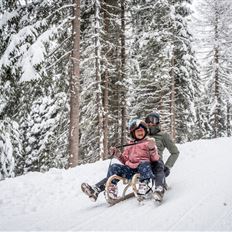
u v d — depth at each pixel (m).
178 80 20.81
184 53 20.19
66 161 17.66
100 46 14.27
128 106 18.31
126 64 17.47
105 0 15.77
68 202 5.61
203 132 33.22
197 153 9.10
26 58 10.29
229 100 28.27
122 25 17.42
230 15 27.86
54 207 5.33
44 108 20.52
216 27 28.38
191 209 4.34
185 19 20.11
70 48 12.47
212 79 28.45
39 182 7.04
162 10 18.89
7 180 7.40
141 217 4.23
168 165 5.50
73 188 6.55
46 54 10.48
